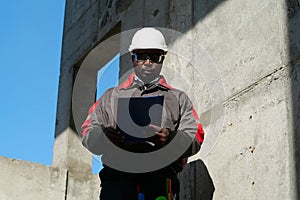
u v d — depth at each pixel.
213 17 4.41
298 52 3.54
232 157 3.82
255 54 3.87
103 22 6.49
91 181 6.07
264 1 3.91
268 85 3.69
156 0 5.36
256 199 3.54
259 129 3.66
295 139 3.38
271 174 3.47
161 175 3.38
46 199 5.74
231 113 3.95
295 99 3.46
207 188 3.96
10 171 5.63
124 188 3.36
